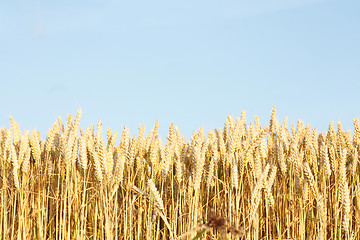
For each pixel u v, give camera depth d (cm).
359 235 213
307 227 214
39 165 216
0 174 218
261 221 214
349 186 225
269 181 199
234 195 210
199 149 202
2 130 225
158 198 195
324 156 207
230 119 232
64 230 204
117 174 201
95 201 210
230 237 196
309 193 207
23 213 206
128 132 213
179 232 205
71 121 222
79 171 213
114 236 208
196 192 199
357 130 236
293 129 239
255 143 207
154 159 216
